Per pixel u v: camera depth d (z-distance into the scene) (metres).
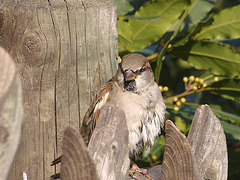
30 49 5.67
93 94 6.30
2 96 2.97
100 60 6.27
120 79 7.08
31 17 5.65
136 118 7.04
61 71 5.93
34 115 5.91
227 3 10.86
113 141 4.22
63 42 5.86
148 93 7.20
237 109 11.55
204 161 5.25
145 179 6.57
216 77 9.75
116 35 6.37
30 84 5.80
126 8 9.16
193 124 5.32
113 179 4.23
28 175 6.01
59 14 5.78
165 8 8.84
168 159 4.89
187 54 10.05
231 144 11.24
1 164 3.06
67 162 3.86
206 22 9.20
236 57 9.60
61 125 6.07
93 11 6.04
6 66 3.06
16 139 3.14
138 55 7.36
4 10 5.65
